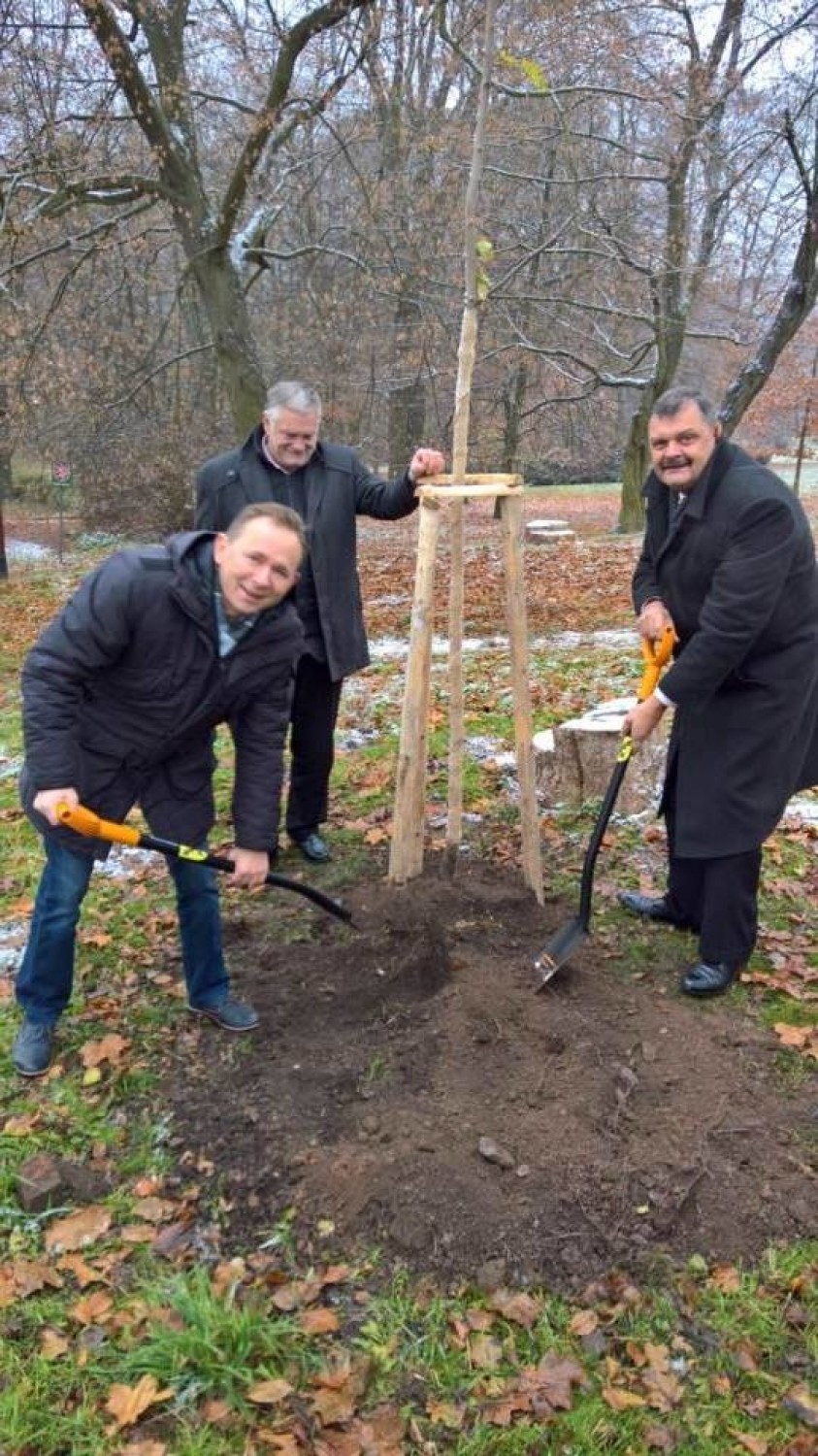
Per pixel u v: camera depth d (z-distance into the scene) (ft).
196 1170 9.77
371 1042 11.10
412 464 13.23
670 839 13.06
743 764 11.29
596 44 41.14
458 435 12.19
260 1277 8.67
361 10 38.55
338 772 19.20
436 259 48.21
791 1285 8.55
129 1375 7.93
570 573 46.39
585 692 23.99
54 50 37.91
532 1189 9.10
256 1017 11.57
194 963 11.35
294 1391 7.80
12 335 42.16
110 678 9.68
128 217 42.96
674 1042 10.89
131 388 51.44
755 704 11.18
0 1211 9.37
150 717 9.84
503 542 12.44
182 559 9.14
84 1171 9.82
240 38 40.32
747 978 12.42
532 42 39.19
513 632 12.64
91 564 59.36
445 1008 11.19
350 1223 9.04
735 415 45.19
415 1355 8.04
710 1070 10.50
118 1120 10.46
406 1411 7.65
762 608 10.55
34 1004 11.04
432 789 18.11
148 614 9.20
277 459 13.66
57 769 9.40
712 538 10.89
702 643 10.72
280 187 45.06
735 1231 8.96
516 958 12.23
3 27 36.29
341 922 13.50
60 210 39.88
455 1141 9.50
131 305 54.65
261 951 13.05
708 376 82.33
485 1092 10.11
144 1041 11.53
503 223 48.73
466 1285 8.56
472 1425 7.56
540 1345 8.11
